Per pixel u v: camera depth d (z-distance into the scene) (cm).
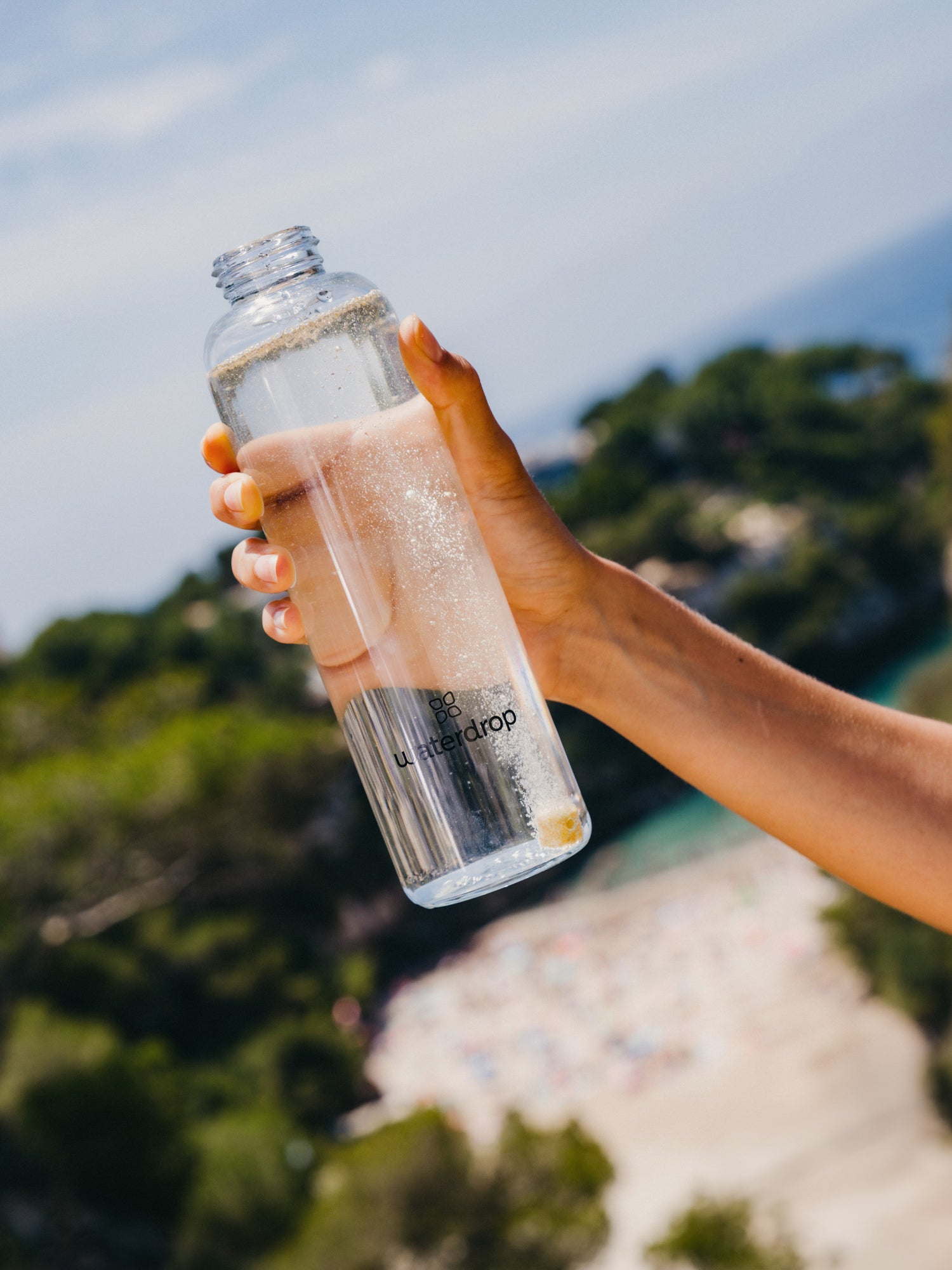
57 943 2761
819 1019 2995
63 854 2602
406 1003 4400
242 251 141
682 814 5306
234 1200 2283
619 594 160
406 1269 1759
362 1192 1817
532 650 161
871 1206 2272
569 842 136
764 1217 2338
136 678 6347
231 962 3456
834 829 153
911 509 6994
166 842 2836
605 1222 1792
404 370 142
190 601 6881
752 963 3644
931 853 150
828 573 6719
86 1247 2366
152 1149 2383
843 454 7594
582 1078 3312
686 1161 2667
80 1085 2373
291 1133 2530
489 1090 3441
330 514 136
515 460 150
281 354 137
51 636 6706
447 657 135
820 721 158
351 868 4559
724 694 158
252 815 3086
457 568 136
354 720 141
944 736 159
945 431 6950
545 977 4247
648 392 9400
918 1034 2708
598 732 5431
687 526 7131
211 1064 3183
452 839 135
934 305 19638
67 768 2736
